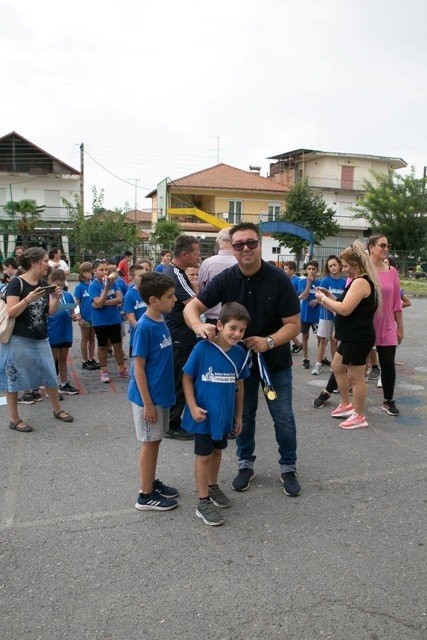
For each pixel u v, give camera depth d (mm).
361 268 4793
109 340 7090
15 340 4801
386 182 36375
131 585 2654
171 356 3361
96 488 3748
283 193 40125
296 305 3498
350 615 2443
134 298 6301
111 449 4496
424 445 4637
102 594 2586
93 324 6688
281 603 2523
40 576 2727
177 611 2469
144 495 3422
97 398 6102
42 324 4953
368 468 4129
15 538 3086
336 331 4988
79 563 2842
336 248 41562
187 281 4906
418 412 5602
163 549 2979
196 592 2604
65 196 39531
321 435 4879
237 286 3521
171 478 3918
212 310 4816
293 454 3740
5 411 5574
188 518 3330
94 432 4926
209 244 31141
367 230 46219
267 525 3246
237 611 2469
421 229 34438
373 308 4816
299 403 5941
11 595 2576
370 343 4879
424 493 3703
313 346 9617
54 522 3273
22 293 4793
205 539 3086
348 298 4695
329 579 2707
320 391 6469
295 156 48844
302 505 3512
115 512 3404
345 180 47031
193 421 3285
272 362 3578
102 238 29094
